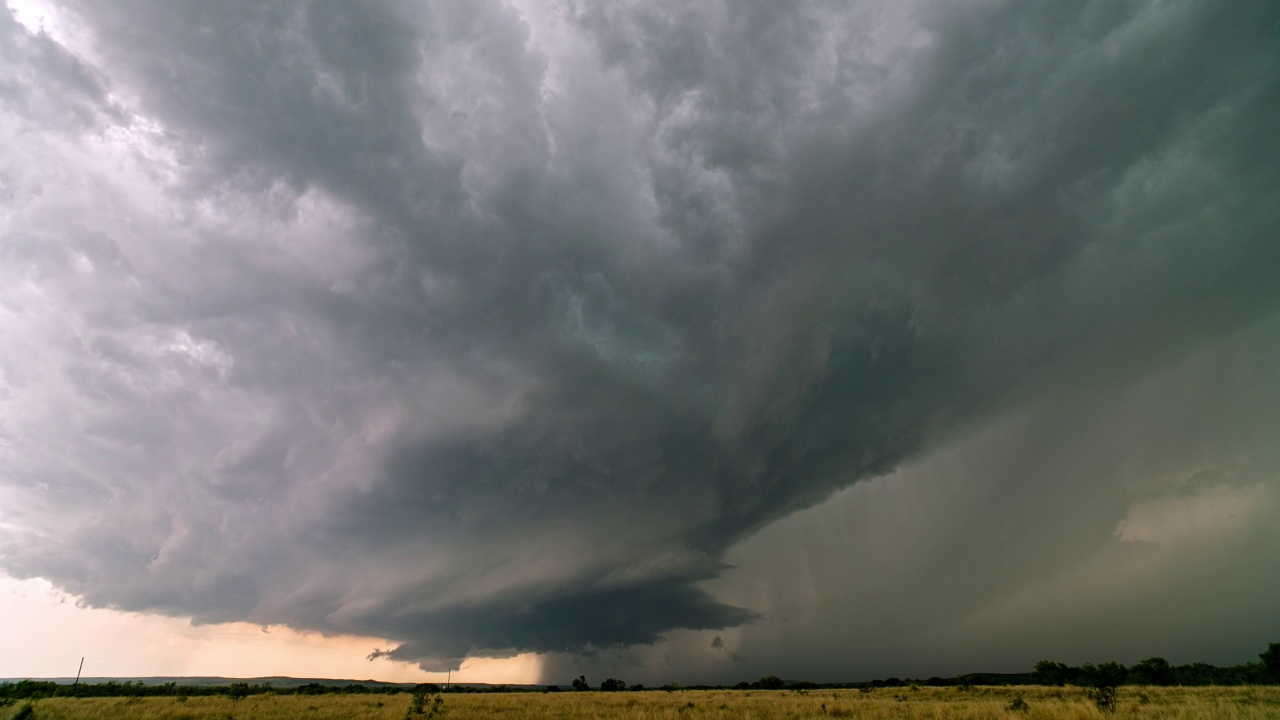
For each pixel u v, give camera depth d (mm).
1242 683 55719
